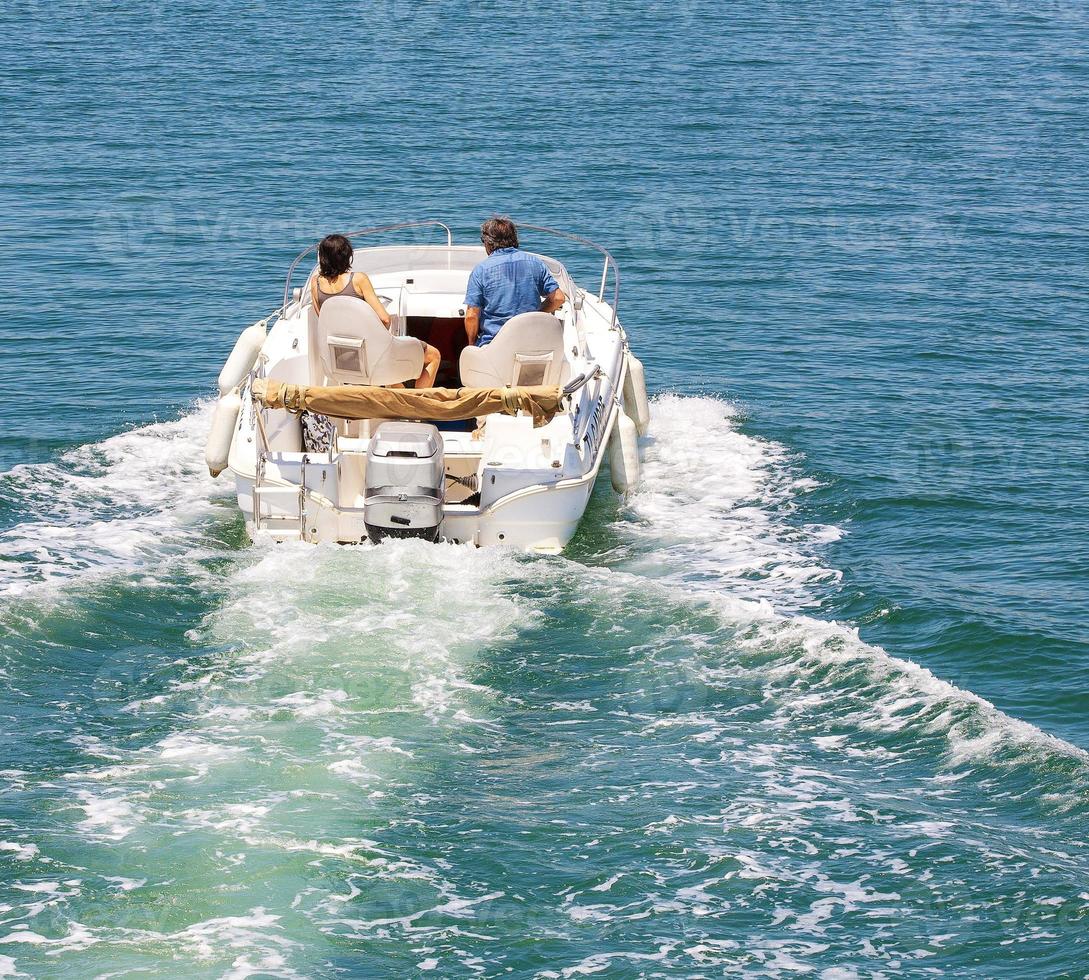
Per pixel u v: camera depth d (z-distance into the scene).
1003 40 74.81
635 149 44.62
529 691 12.73
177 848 10.11
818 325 27.14
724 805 11.01
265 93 53.81
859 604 15.29
